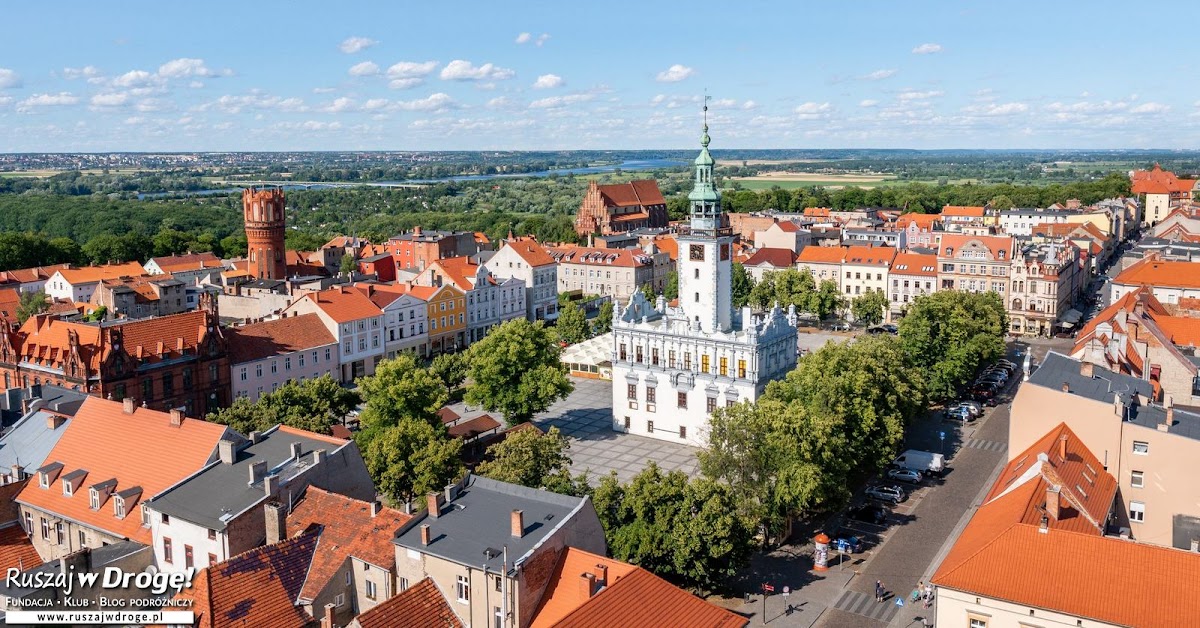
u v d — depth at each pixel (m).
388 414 116.81
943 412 153.25
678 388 140.38
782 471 97.44
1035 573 67.88
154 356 137.50
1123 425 90.88
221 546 76.94
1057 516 75.94
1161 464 89.19
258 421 111.56
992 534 73.44
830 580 94.00
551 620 66.31
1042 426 96.69
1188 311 158.25
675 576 90.62
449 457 96.44
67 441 95.56
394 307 187.50
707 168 144.00
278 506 77.31
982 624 68.56
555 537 69.56
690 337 138.62
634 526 84.56
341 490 86.19
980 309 158.38
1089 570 66.81
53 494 91.00
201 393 143.75
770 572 96.06
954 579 69.56
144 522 84.12
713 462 98.44
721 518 83.94
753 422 98.25
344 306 177.75
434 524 73.38
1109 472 92.12
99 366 129.50
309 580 72.62
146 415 93.50
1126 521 91.62
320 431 114.00
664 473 126.56
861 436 112.06
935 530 106.12
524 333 139.38
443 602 69.19
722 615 65.88
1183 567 64.88
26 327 145.88
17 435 101.81
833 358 117.62
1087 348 116.75
